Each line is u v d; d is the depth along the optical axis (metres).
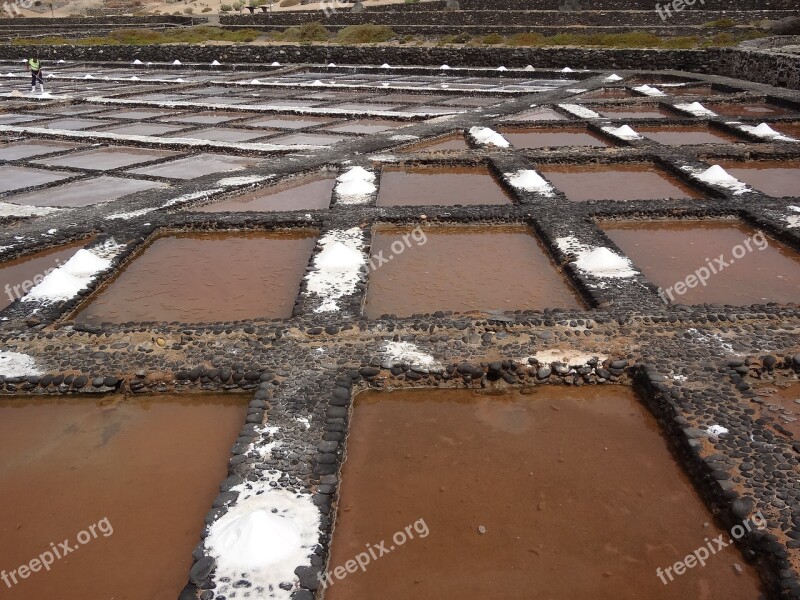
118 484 2.78
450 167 7.76
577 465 2.84
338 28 26.11
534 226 5.55
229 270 4.91
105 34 28.61
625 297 4.07
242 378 3.36
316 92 15.01
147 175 7.62
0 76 18.91
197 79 17.22
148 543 2.48
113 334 3.75
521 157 7.81
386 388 3.39
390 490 2.71
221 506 2.52
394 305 4.22
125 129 10.76
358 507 2.62
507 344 3.57
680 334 3.62
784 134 8.98
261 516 2.35
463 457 2.90
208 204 6.46
